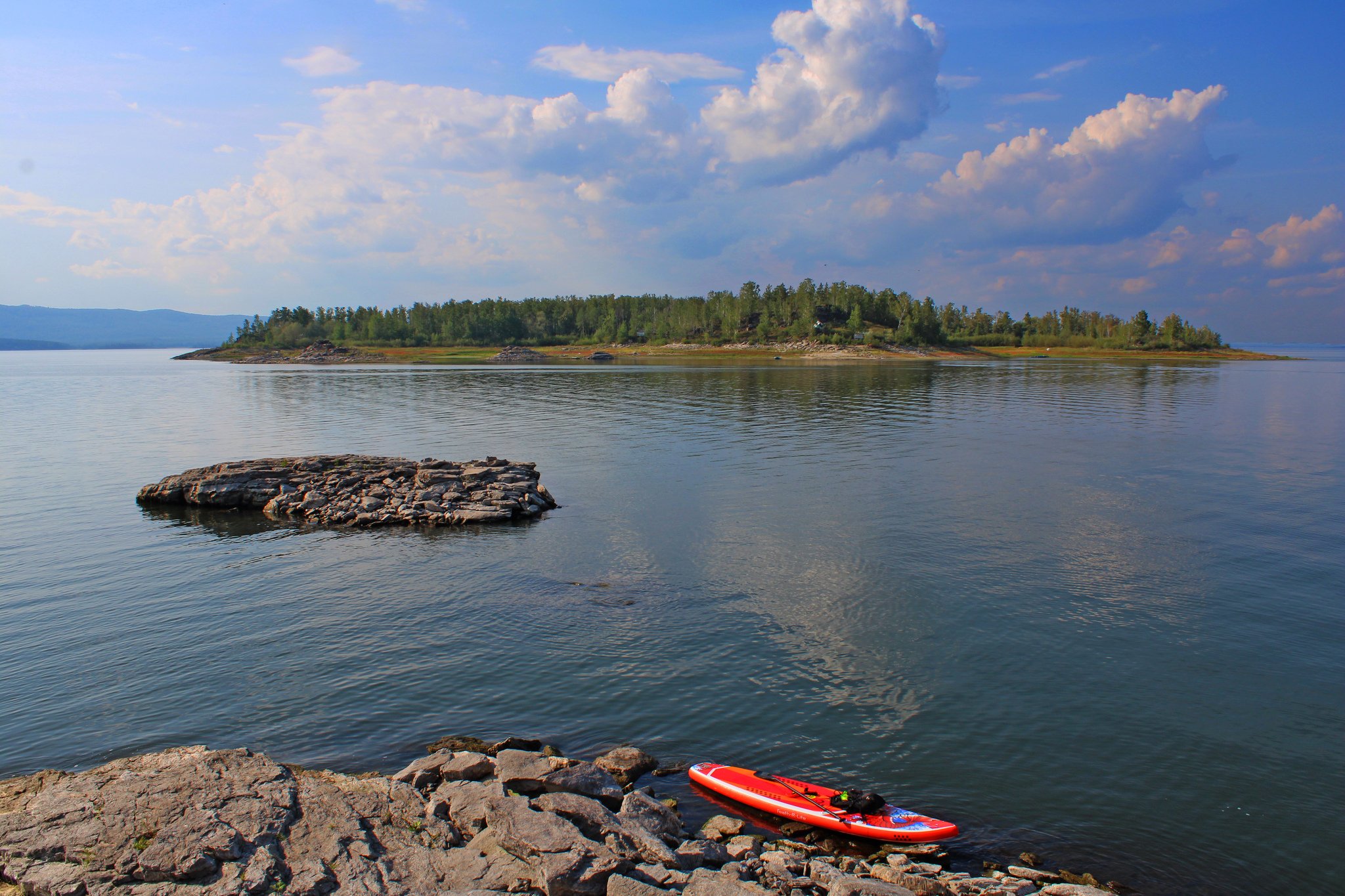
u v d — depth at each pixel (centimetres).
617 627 2298
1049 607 2439
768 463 5019
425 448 5809
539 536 3350
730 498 3997
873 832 1385
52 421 7862
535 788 1423
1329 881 1280
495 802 1341
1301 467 4788
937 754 1636
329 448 5906
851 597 2528
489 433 6694
